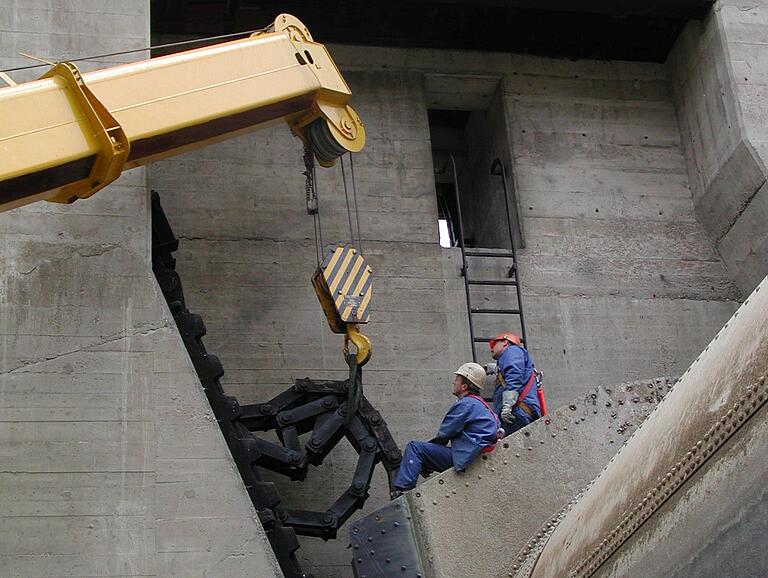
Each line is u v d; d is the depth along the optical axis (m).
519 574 10.06
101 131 10.16
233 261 14.83
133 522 10.62
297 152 15.61
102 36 12.76
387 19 16.17
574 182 16.28
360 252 14.08
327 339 14.60
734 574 6.69
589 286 15.64
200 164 15.27
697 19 16.36
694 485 7.22
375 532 10.54
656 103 16.97
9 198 10.04
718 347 7.52
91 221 11.70
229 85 11.48
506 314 15.27
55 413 10.88
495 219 16.73
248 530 10.75
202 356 12.52
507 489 10.62
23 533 10.43
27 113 9.99
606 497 8.45
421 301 15.11
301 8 15.94
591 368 15.16
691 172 16.48
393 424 14.37
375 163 15.86
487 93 17.05
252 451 12.18
